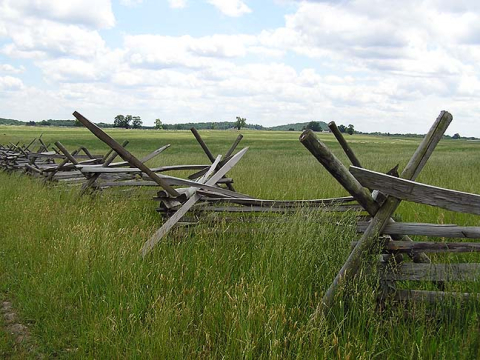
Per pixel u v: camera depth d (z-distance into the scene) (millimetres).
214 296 4402
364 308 3812
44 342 4141
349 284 4059
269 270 4785
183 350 3744
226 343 3797
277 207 6680
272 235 5801
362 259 4035
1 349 4016
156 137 73250
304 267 4785
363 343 3471
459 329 3678
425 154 4059
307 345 3527
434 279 4027
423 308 3855
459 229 3932
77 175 12219
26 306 4766
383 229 4043
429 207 8156
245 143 61594
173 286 4875
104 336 3895
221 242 6016
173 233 6355
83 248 5738
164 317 3959
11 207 8844
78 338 4117
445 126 4051
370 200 3984
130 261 5340
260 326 3799
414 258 4695
